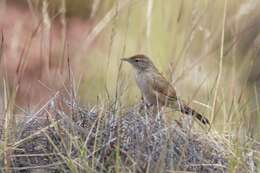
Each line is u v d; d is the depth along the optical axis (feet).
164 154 28.09
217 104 37.40
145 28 54.34
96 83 46.96
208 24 49.06
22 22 60.13
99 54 54.34
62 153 28.84
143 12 55.16
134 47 53.21
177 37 49.55
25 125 30.37
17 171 28.55
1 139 29.73
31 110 33.19
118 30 54.80
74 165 27.71
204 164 28.78
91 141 29.48
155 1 54.70
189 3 52.19
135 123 30.30
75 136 28.89
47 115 30.35
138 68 36.58
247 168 29.40
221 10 50.19
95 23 58.54
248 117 33.68
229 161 29.04
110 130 29.91
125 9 55.47
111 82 46.83
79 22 62.39
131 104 33.76
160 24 53.06
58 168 28.43
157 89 35.24
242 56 49.88
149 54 46.96
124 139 29.60
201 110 37.42
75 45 57.67
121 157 28.86
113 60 52.13
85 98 43.04
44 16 44.47
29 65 50.93
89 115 30.81
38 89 45.03
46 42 45.73
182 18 50.67
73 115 30.86
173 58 41.57
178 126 31.22
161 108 33.73
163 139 29.50
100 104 32.50
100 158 28.84
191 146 29.53
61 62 39.93
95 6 49.90
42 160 29.09
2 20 60.44
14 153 29.17
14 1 63.31
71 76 32.50
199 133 30.99
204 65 47.55
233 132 32.17
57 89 35.09
